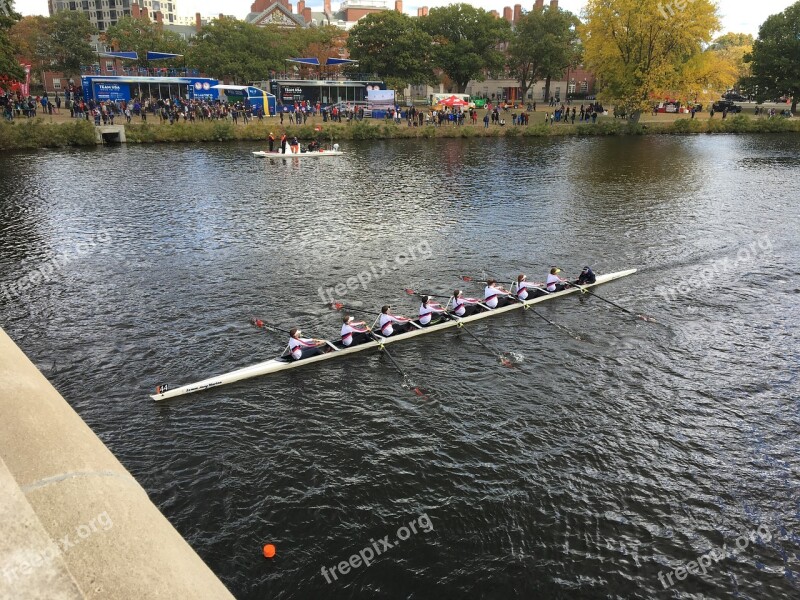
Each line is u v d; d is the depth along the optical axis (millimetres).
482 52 114750
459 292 26016
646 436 18328
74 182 50188
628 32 88875
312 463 16938
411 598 12969
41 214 40406
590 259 34344
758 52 114875
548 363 22672
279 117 92125
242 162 62688
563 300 28719
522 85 125312
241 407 19453
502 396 20406
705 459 17344
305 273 31109
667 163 66438
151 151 67938
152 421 18562
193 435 17984
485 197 48938
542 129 90375
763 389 20875
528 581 13430
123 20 125062
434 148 77312
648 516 15289
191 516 14977
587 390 20797
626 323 26156
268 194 48156
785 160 68625
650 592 13242
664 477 16625
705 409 19719
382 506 15445
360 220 41219
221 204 44438
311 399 20031
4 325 24438
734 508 15594
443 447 17703
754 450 17766
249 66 102062
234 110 86062
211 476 16312
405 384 21016
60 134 68250
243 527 14703
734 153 74188
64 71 122875
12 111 75500
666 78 90125
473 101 116188
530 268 32812
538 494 15922
